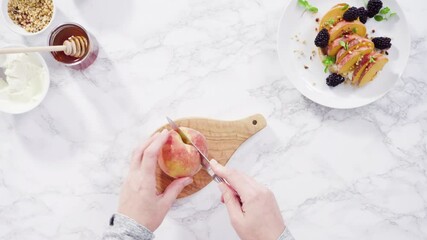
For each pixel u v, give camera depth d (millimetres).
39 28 875
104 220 912
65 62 868
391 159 903
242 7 904
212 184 899
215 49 908
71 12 905
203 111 909
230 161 907
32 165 913
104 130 910
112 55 908
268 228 756
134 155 811
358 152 903
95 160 911
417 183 901
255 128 880
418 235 904
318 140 904
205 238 908
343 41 839
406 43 864
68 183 914
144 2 906
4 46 854
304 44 882
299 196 907
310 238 908
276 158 906
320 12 882
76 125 911
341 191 906
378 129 902
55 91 908
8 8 874
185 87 910
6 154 913
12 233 919
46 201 914
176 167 805
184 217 908
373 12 857
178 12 907
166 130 792
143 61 910
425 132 899
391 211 905
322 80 881
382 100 902
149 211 784
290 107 906
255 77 906
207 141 877
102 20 906
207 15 906
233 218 765
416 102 900
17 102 866
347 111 901
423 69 899
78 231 915
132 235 772
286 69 874
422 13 898
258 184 767
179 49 909
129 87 910
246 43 908
